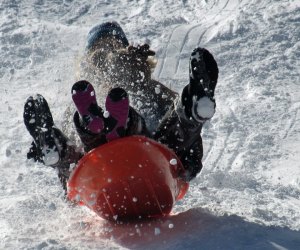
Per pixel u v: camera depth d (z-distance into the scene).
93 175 6.74
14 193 9.08
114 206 7.07
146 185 6.85
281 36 15.98
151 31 16.86
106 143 6.50
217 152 10.88
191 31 16.61
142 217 7.30
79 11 18.78
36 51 15.98
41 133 6.82
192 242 6.59
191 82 6.64
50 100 12.91
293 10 17.16
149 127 7.84
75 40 16.59
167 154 6.79
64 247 6.56
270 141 11.27
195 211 7.46
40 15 18.42
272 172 10.06
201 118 6.71
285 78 14.16
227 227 6.88
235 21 16.73
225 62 14.93
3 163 10.48
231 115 12.33
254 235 6.70
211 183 9.48
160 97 8.12
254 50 15.41
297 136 11.50
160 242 6.68
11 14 18.25
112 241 6.81
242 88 13.70
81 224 7.35
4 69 15.19
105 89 8.14
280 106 12.73
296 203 8.64
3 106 13.26
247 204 8.37
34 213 7.88
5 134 11.84
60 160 6.99
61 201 8.39
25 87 14.23
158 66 14.91
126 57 8.16
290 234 6.79
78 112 6.46
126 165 6.63
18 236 6.98
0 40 16.53
